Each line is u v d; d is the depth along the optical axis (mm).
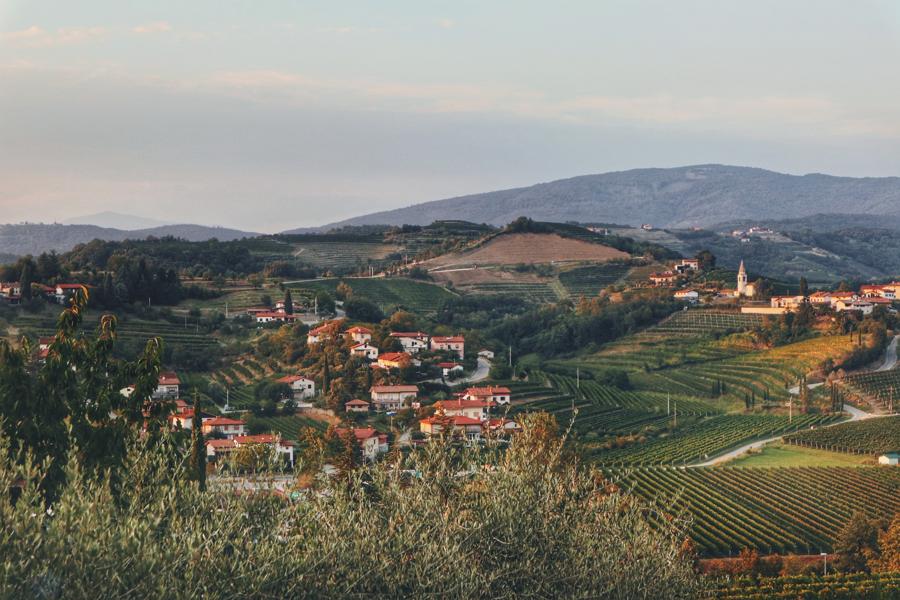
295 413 181750
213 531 30703
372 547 32906
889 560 107312
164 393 180875
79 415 41000
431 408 176875
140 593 28031
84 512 28672
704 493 148250
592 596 36344
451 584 33250
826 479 158750
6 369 39781
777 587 101062
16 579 26781
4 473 29391
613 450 186375
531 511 36500
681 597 39688
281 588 30609
